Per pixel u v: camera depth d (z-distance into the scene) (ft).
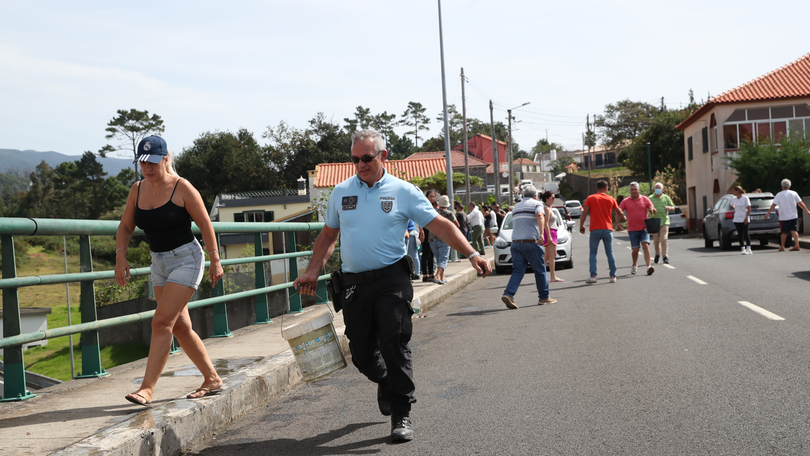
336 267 37.60
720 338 22.08
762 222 65.72
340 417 15.52
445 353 22.56
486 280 52.06
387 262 13.91
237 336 25.02
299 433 14.42
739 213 59.00
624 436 12.93
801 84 106.73
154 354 14.35
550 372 18.69
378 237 13.83
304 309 33.30
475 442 13.09
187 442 13.69
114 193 273.54
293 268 32.01
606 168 363.35
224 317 25.17
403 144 395.96
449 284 43.47
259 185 230.07
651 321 26.30
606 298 34.24
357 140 13.96
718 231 67.92
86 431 12.60
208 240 14.61
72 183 283.59
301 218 143.13
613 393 16.10
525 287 43.55
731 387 16.01
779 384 16.02
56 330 16.40
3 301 15.48
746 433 12.70
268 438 14.17
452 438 13.42
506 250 55.11
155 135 14.38
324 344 14.19
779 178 89.97
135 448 12.03
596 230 41.55
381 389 14.92
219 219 155.74
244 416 16.05
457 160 247.29
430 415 15.16
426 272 46.75
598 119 291.38
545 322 27.89
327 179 136.77
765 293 32.55
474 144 331.36
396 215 13.93
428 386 17.95
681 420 13.71
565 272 51.70
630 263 55.98
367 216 13.89
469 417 14.82
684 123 131.34
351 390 18.19
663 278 42.04
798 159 88.48
